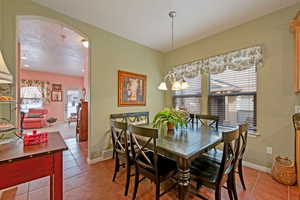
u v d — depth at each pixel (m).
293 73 1.94
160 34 2.86
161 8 2.08
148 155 1.79
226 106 2.72
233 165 1.41
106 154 2.66
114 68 2.83
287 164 1.92
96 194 1.67
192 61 3.22
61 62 5.07
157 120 2.13
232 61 2.51
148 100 3.51
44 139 1.26
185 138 1.66
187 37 2.97
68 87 7.55
